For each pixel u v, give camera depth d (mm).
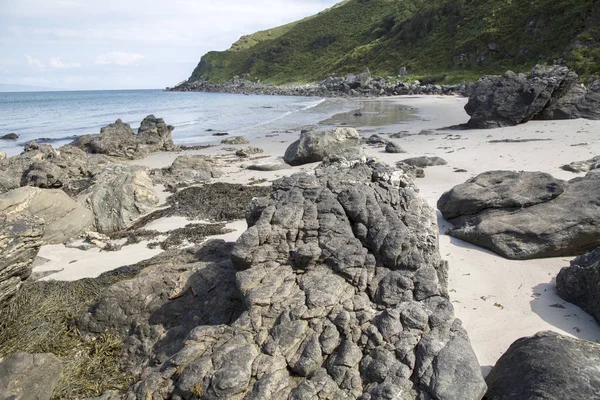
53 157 20234
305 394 4559
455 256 8523
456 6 73000
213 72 153500
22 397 5098
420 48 74625
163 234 11016
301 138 19234
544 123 25031
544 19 55531
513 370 4598
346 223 6391
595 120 24484
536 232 8273
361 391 4613
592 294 6305
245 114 47219
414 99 54875
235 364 4758
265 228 6219
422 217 6539
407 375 4586
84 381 5711
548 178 9453
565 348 4566
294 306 5387
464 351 4711
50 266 9219
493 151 17953
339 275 5895
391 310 5191
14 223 7059
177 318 6430
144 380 5027
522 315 6441
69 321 6891
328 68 98875
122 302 6633
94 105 77062
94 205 12039
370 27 110688
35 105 79000
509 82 25969
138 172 13500
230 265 6914
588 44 46688
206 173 17078
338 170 7586
